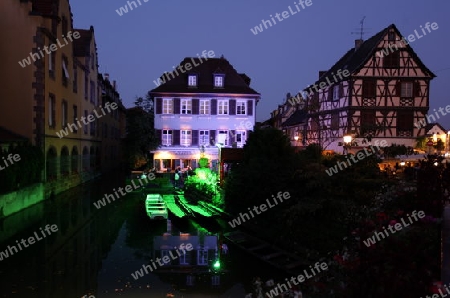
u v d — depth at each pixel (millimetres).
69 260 13156
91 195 27656
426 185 9570
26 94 23906
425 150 30828
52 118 26344
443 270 5117
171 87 37219
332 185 12773
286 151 16641
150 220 19094
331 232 11859
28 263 12766
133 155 38438
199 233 17172
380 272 4910
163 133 37000
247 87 38438
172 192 30234
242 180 16906
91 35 38438
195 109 37000
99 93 43344
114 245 15102
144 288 10719
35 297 10031
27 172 21438
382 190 12336
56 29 26812
